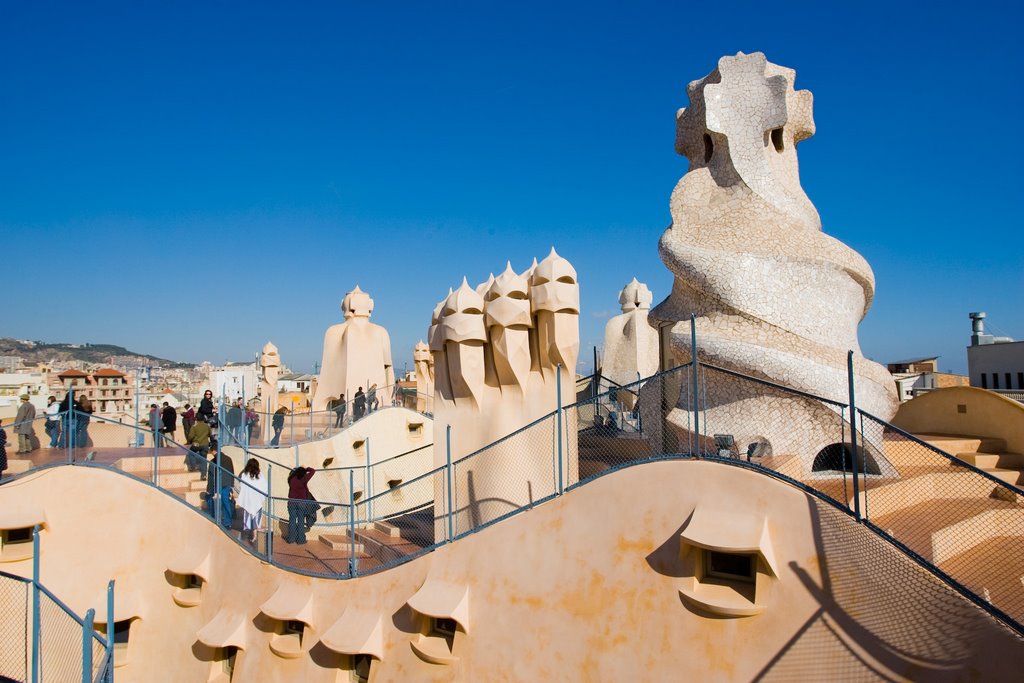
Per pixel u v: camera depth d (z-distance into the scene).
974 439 14.66
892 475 11.09
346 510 16.86
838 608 7.46
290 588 13.38
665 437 12.98
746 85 13.75
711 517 8.34
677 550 8.71
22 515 16.50
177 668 15.56
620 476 9.41
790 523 7.95
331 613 12.58
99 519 17.02
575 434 13.48
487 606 10.48
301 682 12.78
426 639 11.12
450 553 11.13
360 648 11.53
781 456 11.11
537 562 10.05
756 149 13.41
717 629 8.23
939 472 11.46
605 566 9.35
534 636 9.86
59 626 11.59
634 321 28.95
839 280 12.27
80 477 17.28
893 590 7.14
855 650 7.27
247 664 13.79
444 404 14.62
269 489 14.18
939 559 8.69
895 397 12.08
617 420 17.03
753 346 11.55
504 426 13.71
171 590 16.22
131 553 16.77
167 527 16.59
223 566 15.05
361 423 24.38
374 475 24.19
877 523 8.81
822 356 11.52
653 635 8.75
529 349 13.77
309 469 16.22
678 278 13.25
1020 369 26.95
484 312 14.12
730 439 10.98
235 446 21.12
